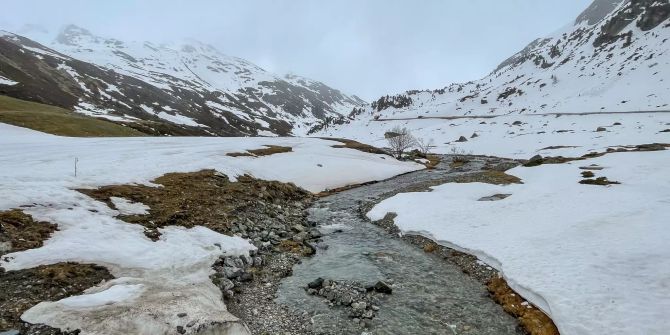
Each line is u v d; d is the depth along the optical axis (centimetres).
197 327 1060
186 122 16550
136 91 18088
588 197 2680
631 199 2462
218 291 1475
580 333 1166
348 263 1981
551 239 1906
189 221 2166
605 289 1349
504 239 2038
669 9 18400
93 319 1057
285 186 3988
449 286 1686
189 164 3559
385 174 5678
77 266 1402
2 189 1873
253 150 5553
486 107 19138
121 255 1550
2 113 6106
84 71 17750
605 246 1703
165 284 1366
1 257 1352
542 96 17625
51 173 2392
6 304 1124
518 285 1523
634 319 1165
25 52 15962
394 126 18675
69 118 6925
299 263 1980
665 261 1478
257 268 1848
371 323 1358
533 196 2961
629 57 16912
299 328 1316
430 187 4100
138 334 1014
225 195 2942
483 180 4378
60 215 1752
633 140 7312
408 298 1562
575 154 6362
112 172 2741
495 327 1337
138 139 5856
